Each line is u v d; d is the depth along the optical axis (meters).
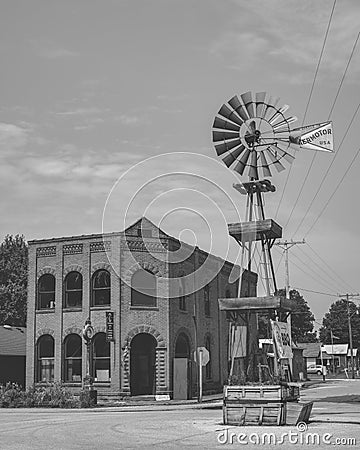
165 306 41.16
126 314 40.84
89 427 21.98
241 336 23.02
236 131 24.05
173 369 40.75
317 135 23.84
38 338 42.88
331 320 139.12
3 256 65.56
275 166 23.77
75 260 42.62
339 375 104.88
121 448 15.86
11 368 47.06
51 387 39.72
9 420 26.20
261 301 22.14
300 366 84.56
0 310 63.28
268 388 20.77
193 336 44.19
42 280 43.69
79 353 41.91
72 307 42.34
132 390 40.72
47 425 23.17
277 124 23.95
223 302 22.58
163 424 22.47
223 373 48.88
